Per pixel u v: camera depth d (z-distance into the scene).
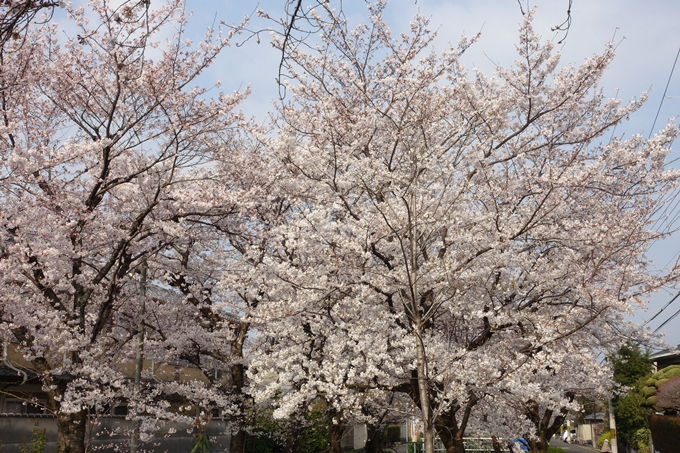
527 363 8.81
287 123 12.21
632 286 10.73
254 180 12.30
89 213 10.29
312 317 11.11
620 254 10.23
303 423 14.18
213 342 14.58
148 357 14.70
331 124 10.76
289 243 10.59
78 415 10.06
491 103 10.59
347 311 10.45
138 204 12.09
